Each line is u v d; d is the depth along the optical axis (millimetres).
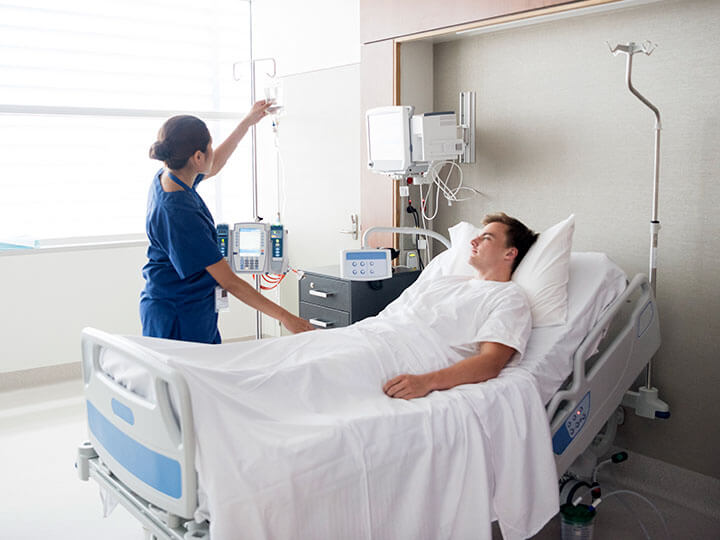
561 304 2143
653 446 2594
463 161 3045
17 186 3953
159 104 4367
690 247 2414
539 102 2783
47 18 3928
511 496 1789
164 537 1528
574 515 2047
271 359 1910
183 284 2256
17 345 3875
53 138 4031
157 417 1484
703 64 2320
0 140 3877
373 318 2242
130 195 4332
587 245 2699
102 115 3990
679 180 2416
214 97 4574
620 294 2230
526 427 1835
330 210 3885
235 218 4805
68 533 2307
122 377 1673
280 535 1421
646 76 2461
